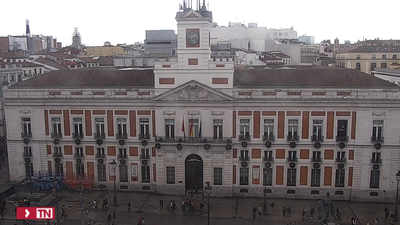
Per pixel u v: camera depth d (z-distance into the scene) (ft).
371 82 214.28
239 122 212.84
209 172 216.74
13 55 410.52
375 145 205.87
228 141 211.20
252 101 208.13
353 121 206.28
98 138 222.69
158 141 215.72
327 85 214.48
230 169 215.72
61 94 222.07
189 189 222.48
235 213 197.88
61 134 224.94
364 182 210.59
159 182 220.84
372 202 210.59
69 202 210.79
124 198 216.54
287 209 194.18
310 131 209.36
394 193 209.87
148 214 197.47
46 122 225.15
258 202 211.20
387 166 207.92
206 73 209.97
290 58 485.97
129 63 389.60
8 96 224.74
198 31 207.31
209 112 211.82
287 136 210.79
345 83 214.69
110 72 239.91
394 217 188.14
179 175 218.79
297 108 208.13
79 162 226.17
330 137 208.85
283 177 214.69
